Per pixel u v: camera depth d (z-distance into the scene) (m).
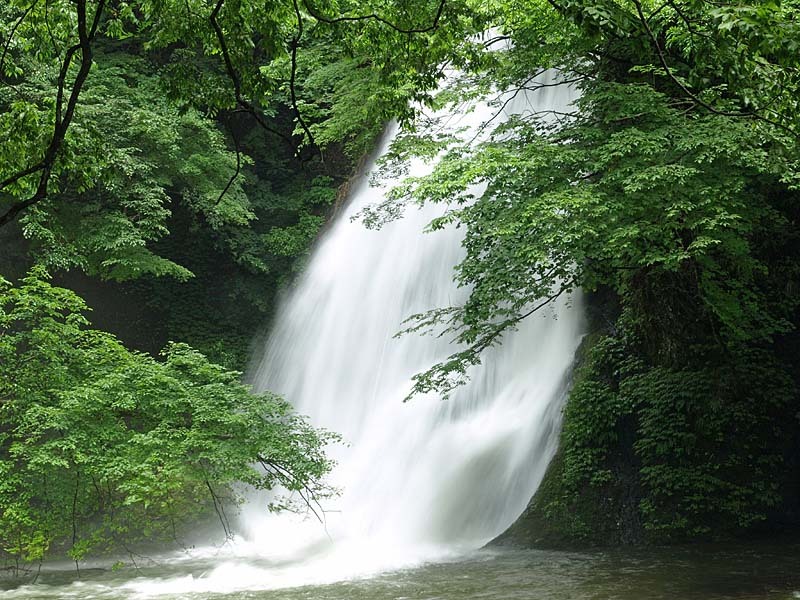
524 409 18.17
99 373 13.78
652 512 15.55
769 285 16.52
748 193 13.77
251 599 11.99
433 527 17.11
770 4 6.76
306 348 24.81
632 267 13.07
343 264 25.31
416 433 19.67
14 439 16.05
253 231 28.41
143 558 16.30
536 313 19.39
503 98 22.17
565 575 12.65
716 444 15.91
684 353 16.33
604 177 11.82
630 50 13.45
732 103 11.66
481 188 22.27
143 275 26.64
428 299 22.17
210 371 14.31
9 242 22.84
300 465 13.84
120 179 21.17
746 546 14.65
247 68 9.24
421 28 9.76
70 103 7.06
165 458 13.28
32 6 10.36
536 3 13.04
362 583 12.81
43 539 13.91
